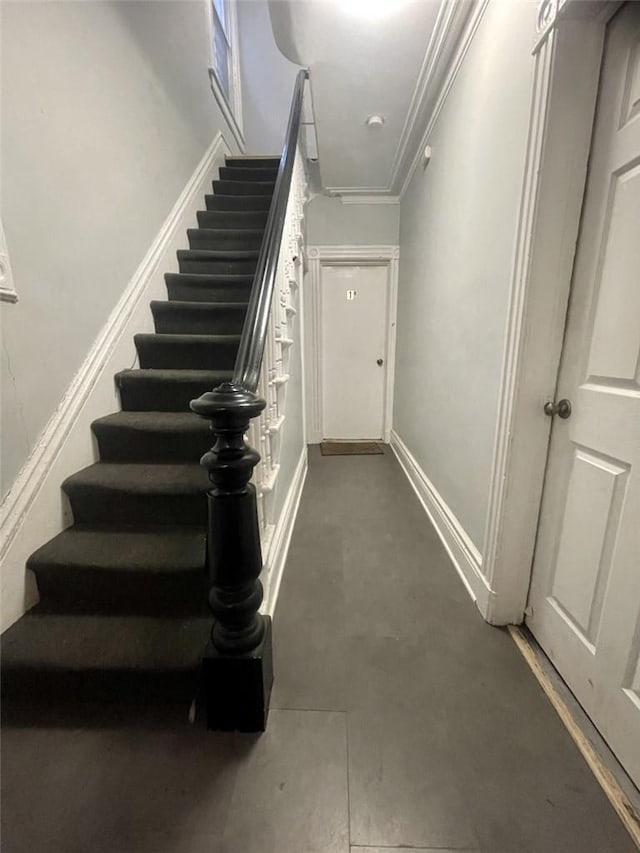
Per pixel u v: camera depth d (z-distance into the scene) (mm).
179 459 1670
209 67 3162
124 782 987
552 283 1239
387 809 930
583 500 1188
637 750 968
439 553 2076
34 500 1344
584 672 1169
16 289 1307
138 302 2061
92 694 1160
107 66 1831
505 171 1420
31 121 1373
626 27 1004
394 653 1406
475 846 861
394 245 3834
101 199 1789
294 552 2088
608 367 1092
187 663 1119
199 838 877
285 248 2023
